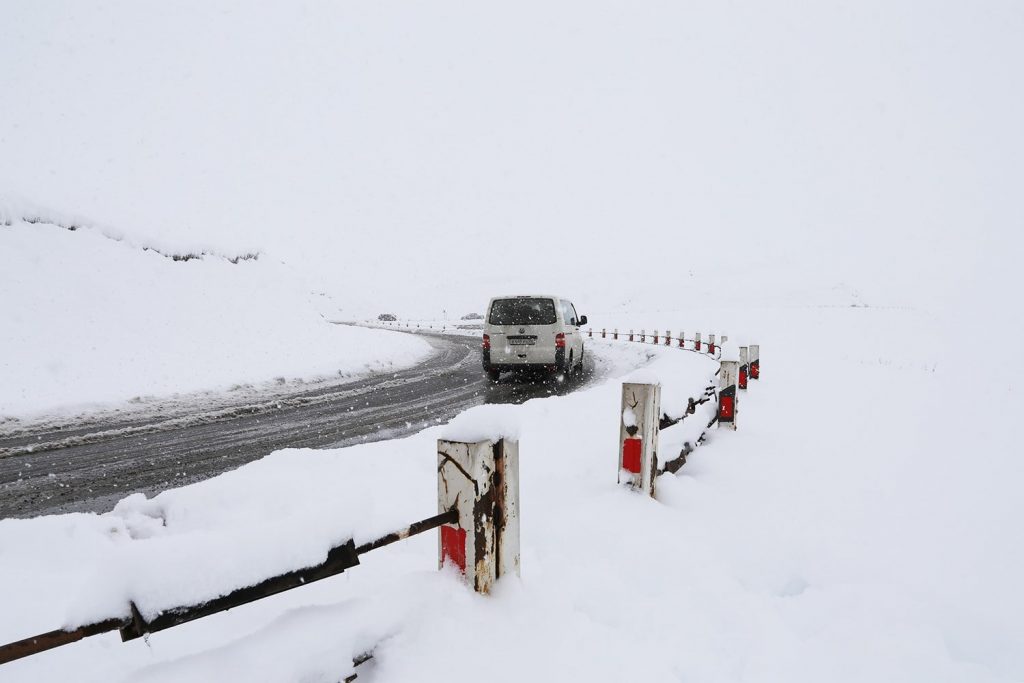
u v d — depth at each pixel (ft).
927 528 11.78
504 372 38.96
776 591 9.50
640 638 7.53
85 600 3.86
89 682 5.50
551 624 7.10
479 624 6.48
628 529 10.64
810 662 7.48
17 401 27.50
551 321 36.58
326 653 5.17
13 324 36.88
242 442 21.02
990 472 15.48
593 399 23.07
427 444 16.02
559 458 14.94
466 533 6.82
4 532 9.56
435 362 55.62
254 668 4.79
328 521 5.08
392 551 9.33
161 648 6.25
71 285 43.68
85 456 19.15
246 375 38.58
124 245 52.65
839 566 10.11
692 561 9.78
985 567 10.19
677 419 14.71
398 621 5.98
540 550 9.64
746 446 17.75
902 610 8.71
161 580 4.05
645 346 65.82
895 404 26.14
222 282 58.13
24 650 3.64
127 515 10.86
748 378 31.30
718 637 7.88
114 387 31.99
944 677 7.27
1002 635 8.25
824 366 44.98
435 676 5.69
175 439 21.62
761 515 12.17
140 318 45.50
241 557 4.49
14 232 44.29
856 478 14.78
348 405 29.35
